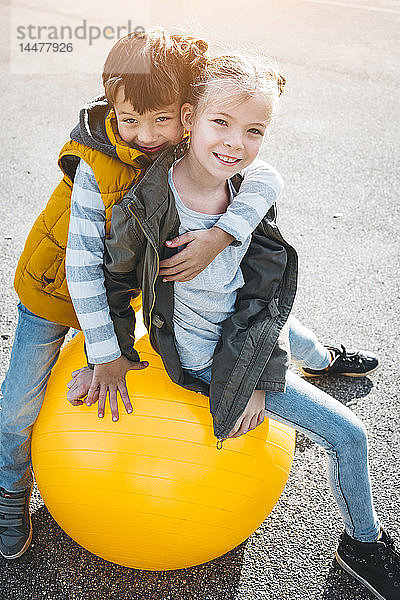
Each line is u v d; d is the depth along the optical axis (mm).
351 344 3590
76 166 2057
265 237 2158
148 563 2303
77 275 2014
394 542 2652
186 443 2121
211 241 1970
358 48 7227
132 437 2117
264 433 2256
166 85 1839
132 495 2111
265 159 5211
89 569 2551
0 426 2459
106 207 2008
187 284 2078
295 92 6219
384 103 6137
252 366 2086
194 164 1974
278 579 2539
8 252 4133
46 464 2219
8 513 2582
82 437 2152
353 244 4336
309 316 3758
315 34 7516
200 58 1913
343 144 5457
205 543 2217
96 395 2174
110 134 1981
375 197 4828
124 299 2135
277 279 2148
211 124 1868
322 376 3373
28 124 5535
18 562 2572
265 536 2674
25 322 2336
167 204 1957
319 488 2873
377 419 3172
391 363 3484
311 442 3066
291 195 4805
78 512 2191
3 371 3293
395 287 3992
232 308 2176
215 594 2484
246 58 1895
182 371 2148
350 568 2502
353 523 2410
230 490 2156
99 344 2072
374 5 8547
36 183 4809
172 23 7488
